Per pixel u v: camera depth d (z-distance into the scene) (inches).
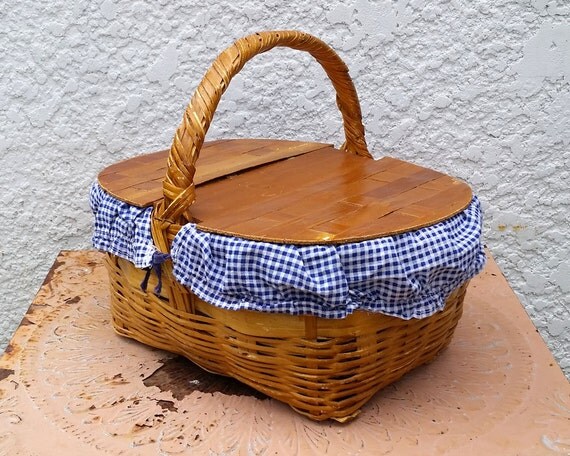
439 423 23.2
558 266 39.0
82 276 35.8
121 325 28.7
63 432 22.6
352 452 21.6
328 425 23.1
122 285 27.2
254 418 23.6
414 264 20.6
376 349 22.4
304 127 37.6
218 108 37.2
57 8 35.3
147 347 28.8
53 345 28.8
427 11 34.9
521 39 34.9
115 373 26.5
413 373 26.5
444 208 23.0
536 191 37.6
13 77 36.5
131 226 23.8
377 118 37.0
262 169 29.1
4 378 26.0
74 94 36.9
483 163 37.3
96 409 24.0
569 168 37.0
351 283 20.3
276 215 22.6
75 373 26.5
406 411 23.9
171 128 37.6
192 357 25.6
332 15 35.4
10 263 40.1
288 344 22.0
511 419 23.3
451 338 27.3
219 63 23.1
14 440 22.1
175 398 24.8
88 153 38.1
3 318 41.1
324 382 22.2
